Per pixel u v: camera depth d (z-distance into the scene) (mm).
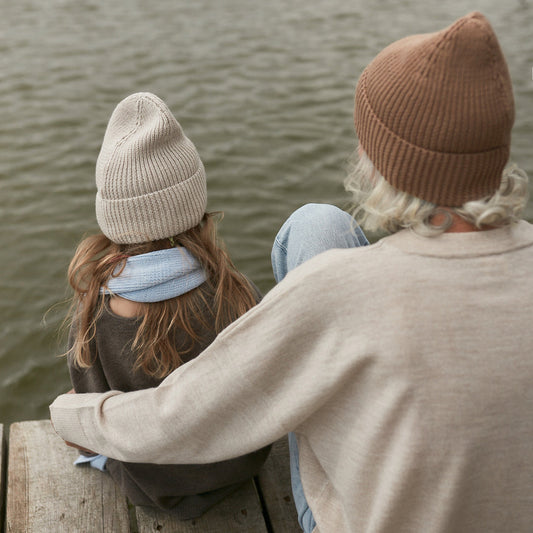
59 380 3693
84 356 1441
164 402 1142
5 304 4195
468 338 905
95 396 1314
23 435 2006
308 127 6633
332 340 963
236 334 1043
